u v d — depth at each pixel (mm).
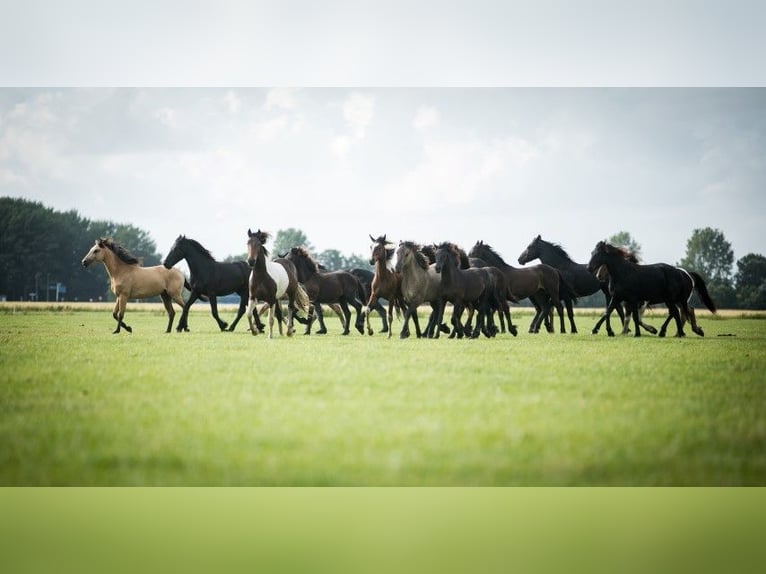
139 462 5957
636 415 7762
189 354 14672
